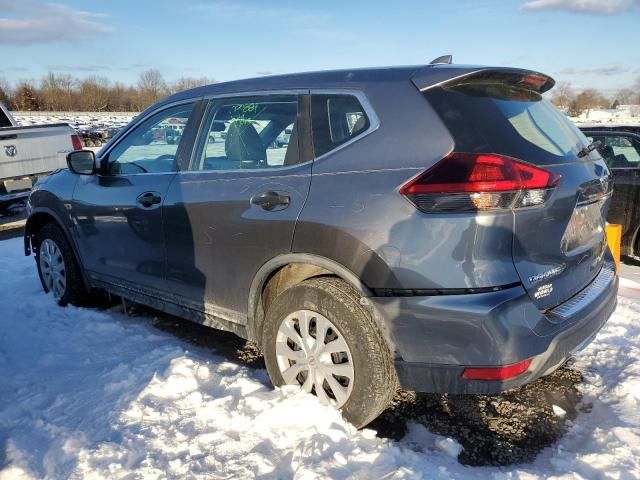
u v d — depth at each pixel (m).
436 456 2.75
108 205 4.10
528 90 3.13
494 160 2.43
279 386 3.12
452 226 2.45
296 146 3.06
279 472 2.55
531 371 2.54
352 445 2.71
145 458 2.64
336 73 3.09
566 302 2.76
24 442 2.78
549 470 2.63
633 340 3.95
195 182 3.50
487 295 2.44
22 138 8.77
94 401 3.21
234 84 3.55
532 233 2.50
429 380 2.63
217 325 3.60
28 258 6.78
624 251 6.37
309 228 2.84
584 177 2.81
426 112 2.65
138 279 4.04
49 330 4.36
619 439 2.80
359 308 2.72
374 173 2.68
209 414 3.01
